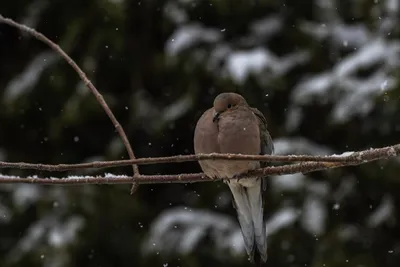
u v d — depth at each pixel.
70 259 11.62
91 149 12.98
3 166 4.45
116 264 12.09
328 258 11.17
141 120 12.45
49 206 11.97
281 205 11.31
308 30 12.12
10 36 13.25
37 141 13.09
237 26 12.25
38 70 12.44
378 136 11.73
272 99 11.98
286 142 11.48
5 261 11.95
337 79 11.23
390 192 11.77
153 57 12.77
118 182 4.83
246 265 11.45
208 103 12.02
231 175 6.09
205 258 11.64
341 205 11.62
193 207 12.37
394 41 11.44
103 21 12.05
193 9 12.16
